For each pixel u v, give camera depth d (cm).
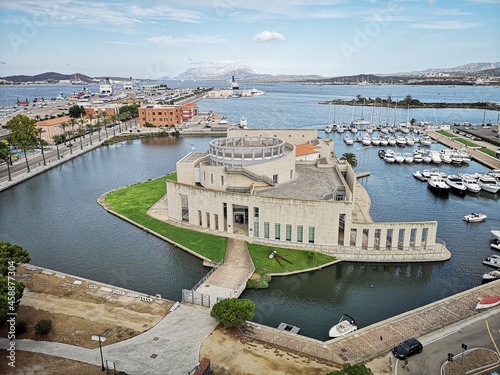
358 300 7194
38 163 17725
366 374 3919
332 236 8550
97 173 16575
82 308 6372
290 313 6744
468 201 12744
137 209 11575
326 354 5288
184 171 10738
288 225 8700
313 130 15138
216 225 9775
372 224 8356
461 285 7669
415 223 8344
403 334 5716
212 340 5544
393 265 8338
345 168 11644
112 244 9419
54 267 8356
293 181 10562
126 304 6512
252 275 7694
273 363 5069
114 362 4994
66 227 10525
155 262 8512
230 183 10019
